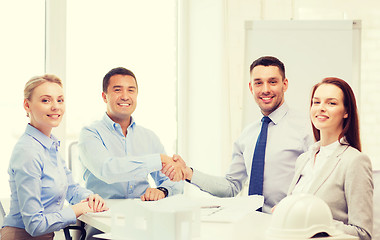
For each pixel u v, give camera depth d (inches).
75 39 146.0
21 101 138.6
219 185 111.7
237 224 72.4
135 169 99.0
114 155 110.0
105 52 151.3
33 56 140.3
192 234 63.6
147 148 116.0
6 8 137.1
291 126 117.3
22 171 83.3
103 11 150.8
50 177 87.7
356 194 75.0
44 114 88.2
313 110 84.8
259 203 88.5
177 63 165.9
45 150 88.9
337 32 149.5
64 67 142.5
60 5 141.3
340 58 149.1
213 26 159.6
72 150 118.5
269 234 62.2
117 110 109.9
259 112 148.3
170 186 109.3
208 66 161.0
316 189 79.0
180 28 164.6
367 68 161.0
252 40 150.3
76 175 117.9
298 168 89.2
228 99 157.8
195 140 163.9
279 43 149.9
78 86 146.2
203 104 162.2
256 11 158.7
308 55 149.4
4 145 136.4
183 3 164.1
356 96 148.8
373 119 160.4
